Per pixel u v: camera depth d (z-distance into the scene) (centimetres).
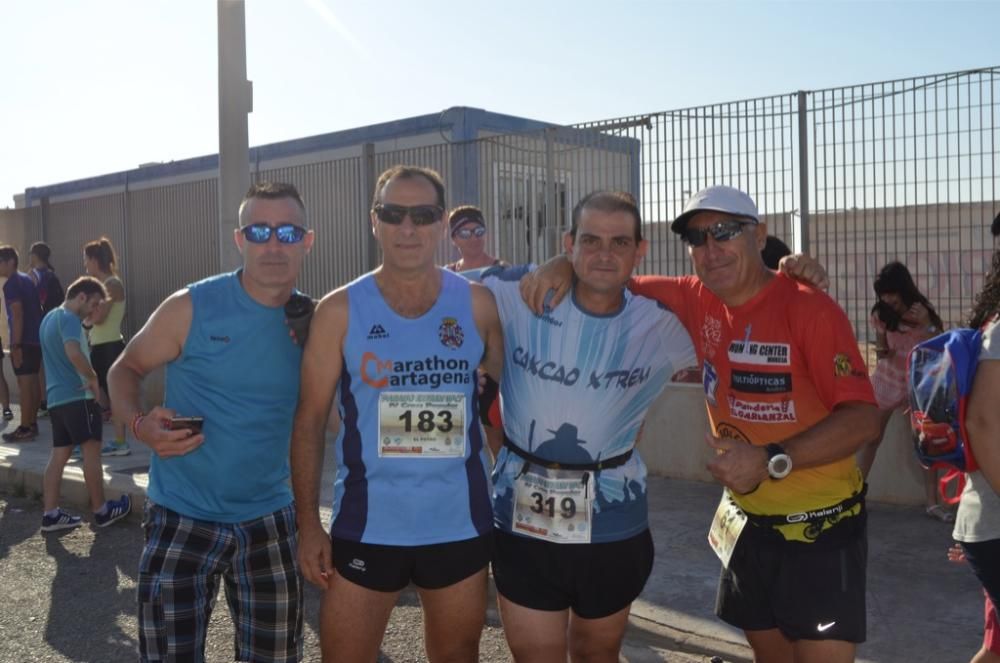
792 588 301
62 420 681
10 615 518
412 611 514
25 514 749
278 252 312
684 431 764
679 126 749
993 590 296
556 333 316
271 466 328
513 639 325
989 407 277
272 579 331
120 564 609
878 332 631
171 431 298
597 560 316
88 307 688
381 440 294
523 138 854
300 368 320
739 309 303
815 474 299
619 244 300
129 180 1551
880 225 670
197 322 317
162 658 311
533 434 320
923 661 410
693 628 454
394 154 992
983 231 632
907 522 627
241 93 723
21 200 1959
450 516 296
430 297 303
